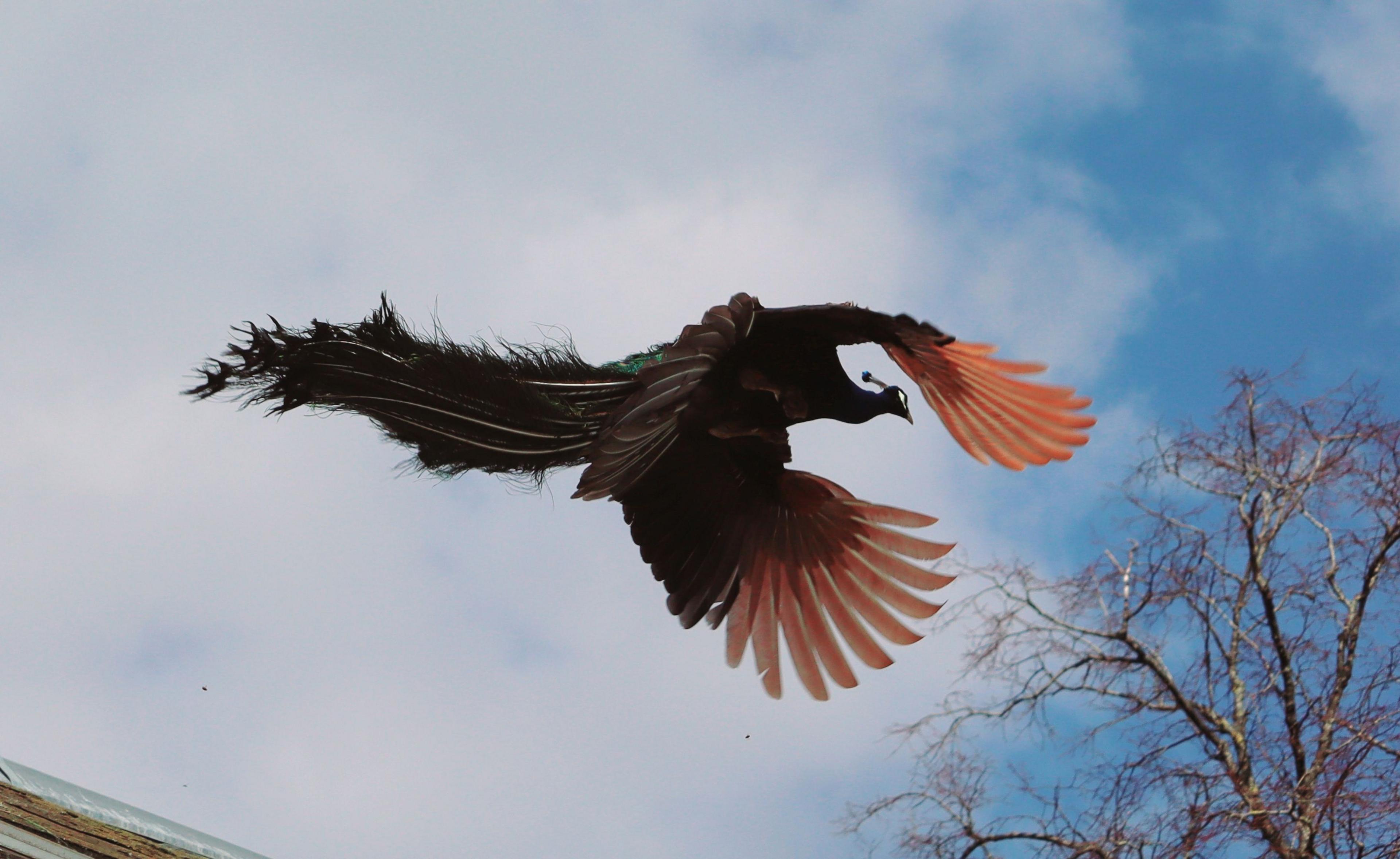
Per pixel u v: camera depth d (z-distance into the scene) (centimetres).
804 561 764
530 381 754
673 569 758
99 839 777
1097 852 1094
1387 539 1179
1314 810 1062
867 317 645
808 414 707
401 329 748
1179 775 1127
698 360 626
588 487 677
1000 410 672
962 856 1120
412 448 748
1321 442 1212
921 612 742
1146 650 1180
